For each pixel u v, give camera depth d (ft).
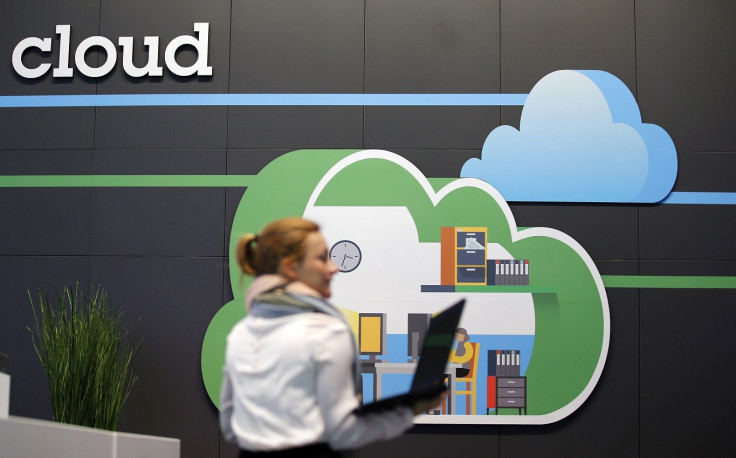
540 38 13.96
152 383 13.52
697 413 13.33
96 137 13.98
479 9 14.02
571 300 13.46
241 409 5.51
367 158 13.78
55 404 12.10
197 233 13.78
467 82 13.91
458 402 13.33
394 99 13.89
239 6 14.12
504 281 13.52
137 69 14.01
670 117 13.80
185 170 13.89
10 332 13.67
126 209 13.87
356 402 5.30
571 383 13.33
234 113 13.96
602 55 13.92
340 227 13.65
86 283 13.74
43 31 14.20
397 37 13.99
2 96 14.10
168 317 13.64
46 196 13.94
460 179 13.67
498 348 13.41
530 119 13.80
